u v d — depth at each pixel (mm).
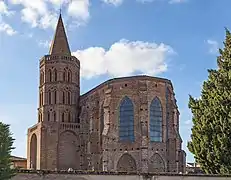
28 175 50594
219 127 60938
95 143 127562
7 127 48031
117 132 118562
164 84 121000
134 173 52938
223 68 64688
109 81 122875
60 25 149000
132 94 118688
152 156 115312
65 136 134125
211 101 63000
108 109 120188
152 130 117000
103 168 117500
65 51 145500
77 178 51781
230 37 65312
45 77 142875
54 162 131250
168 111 120625
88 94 135500
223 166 59250
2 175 46219
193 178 54031
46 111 140625
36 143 139000
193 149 63781
